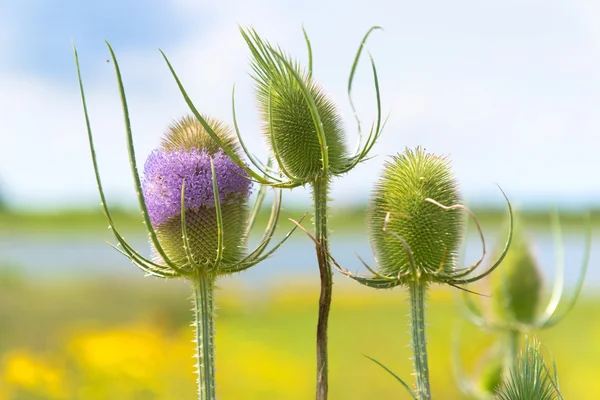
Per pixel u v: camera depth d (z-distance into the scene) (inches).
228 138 22.2
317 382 20.9
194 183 21.5
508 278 30.4
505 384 20.2
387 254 21.7
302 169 21.6
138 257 21.1
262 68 22.4
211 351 21.5
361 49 22.1
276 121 21.9
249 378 53.0
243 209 22.1
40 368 36.0
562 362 57.3
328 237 21.5
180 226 21.7
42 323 88.8
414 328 21.4
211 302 21.6
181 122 22.4
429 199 20.8
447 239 21.7
